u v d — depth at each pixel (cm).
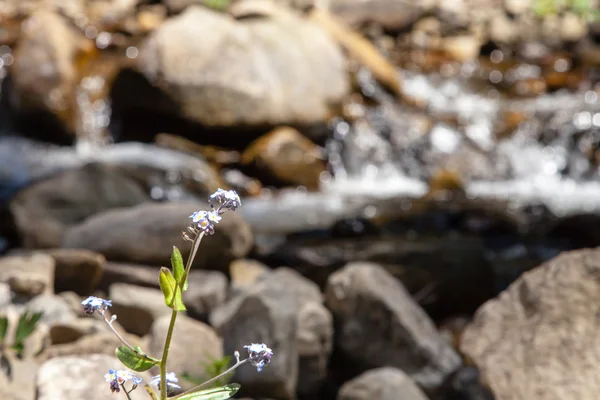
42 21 800
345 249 476
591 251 233
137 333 287
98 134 762
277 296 274
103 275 321
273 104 736
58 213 419
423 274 420
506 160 795
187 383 239
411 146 795
